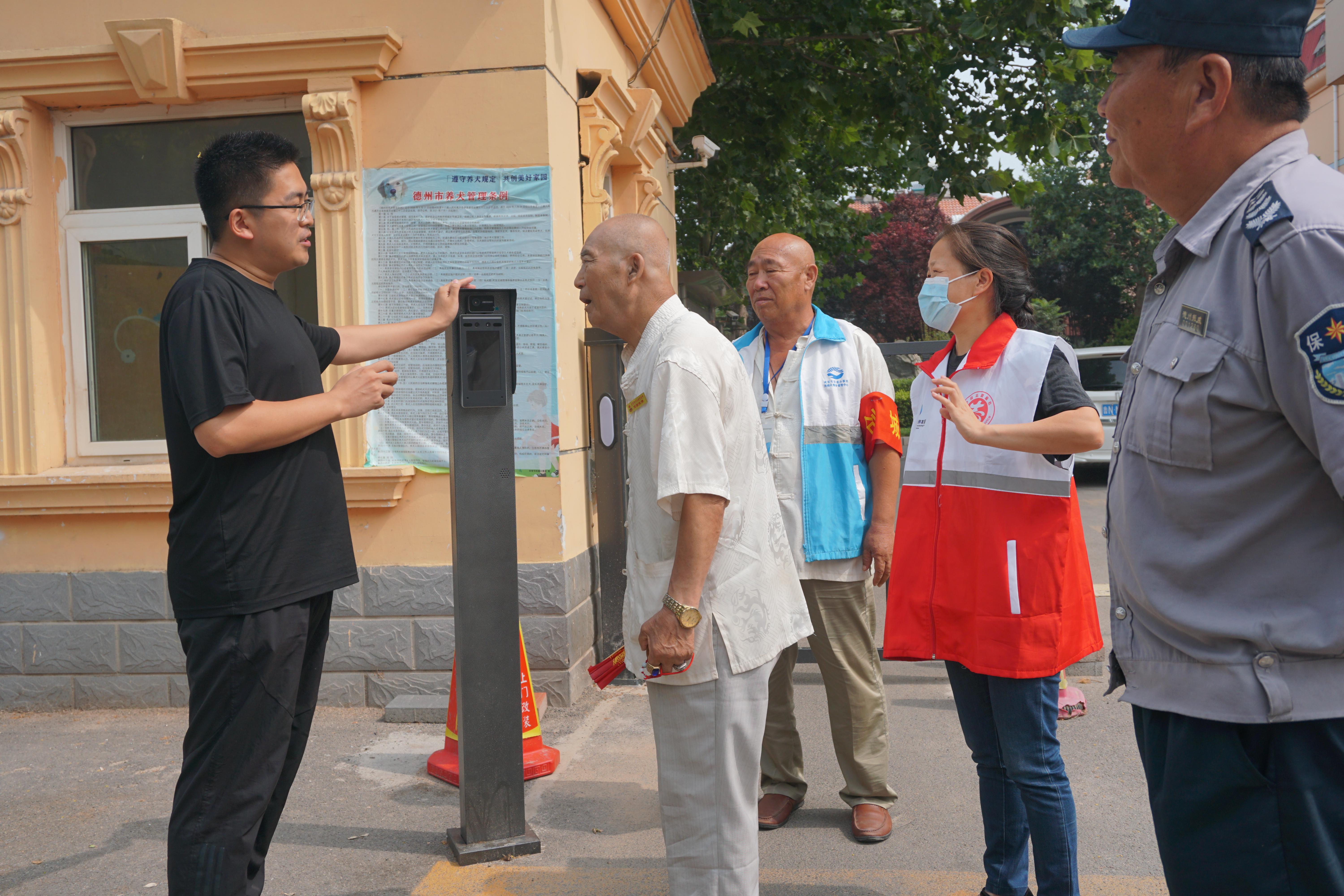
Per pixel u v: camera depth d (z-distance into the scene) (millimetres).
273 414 2178
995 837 2521
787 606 2203
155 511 4500
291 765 2447
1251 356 1297
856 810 3145
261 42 4312
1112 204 27703
